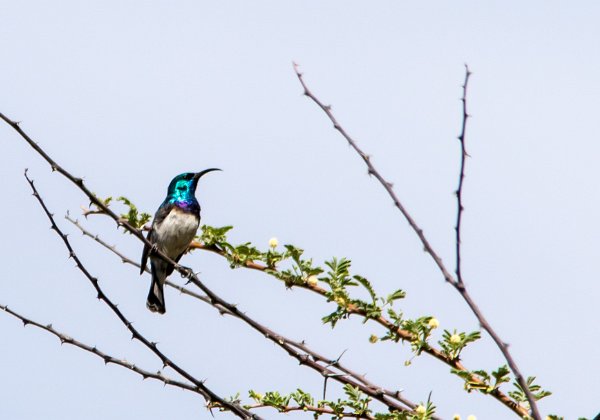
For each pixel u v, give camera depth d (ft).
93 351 32.55
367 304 34.06
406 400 31.99
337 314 34.27
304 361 32.58
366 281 34.19
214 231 38.75
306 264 35.22
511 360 24.16
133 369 32.04
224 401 31.42
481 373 31.42
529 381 31.22
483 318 24.43
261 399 34.22
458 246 24.90
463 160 24.71
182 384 32.17
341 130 27.66
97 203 33.88
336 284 34.45
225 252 38.78
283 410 33.81
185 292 35.09
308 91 28.25
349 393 32.24
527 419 29.76
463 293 24.76
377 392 32.09
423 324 33.30
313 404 33.94
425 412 30.14
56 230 31.42
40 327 32.91
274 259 36.55
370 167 26.96
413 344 33.19
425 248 25.49
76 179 32.58
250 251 36.60
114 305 31.91
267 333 32.91
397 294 34.09
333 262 34.83
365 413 32.42
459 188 24.81
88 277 31.78
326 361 32.78
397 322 33.81
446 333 33.04
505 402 31.19
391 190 26.55
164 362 32.19
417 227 25.85
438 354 32.99
